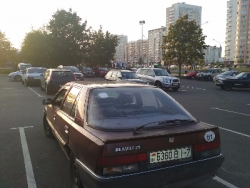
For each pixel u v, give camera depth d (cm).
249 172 445
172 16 10244
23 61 4931
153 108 379
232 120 870
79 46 4691
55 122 479
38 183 398
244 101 1395
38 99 1322
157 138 295
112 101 372
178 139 307
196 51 3872
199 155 320
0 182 399
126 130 309
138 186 284
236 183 403
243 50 12750
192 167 311
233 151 551
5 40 4756
